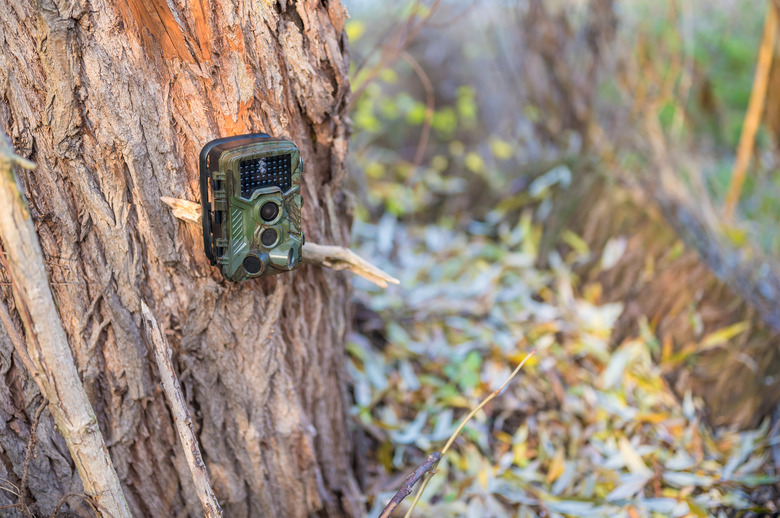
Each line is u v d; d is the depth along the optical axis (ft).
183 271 2.28
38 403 2.32
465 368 3.58
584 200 4.31
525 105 5.13
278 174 2.16
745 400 3.36
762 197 4.60
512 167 5.31
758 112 4.00
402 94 5.69
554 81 4.69
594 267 4.11
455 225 5.01
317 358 2.66
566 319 3.93
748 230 4.21
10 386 2.31
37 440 2.35
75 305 2.25
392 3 5.12
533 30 4.61
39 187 2.17
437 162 5.59
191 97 2.16
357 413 3.27
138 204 2.20
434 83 5.87
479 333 3.84
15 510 2.40
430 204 5.27
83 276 2.25
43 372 1.99
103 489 2.14
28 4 2.02
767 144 4.92
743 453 3.19
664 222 3.88
